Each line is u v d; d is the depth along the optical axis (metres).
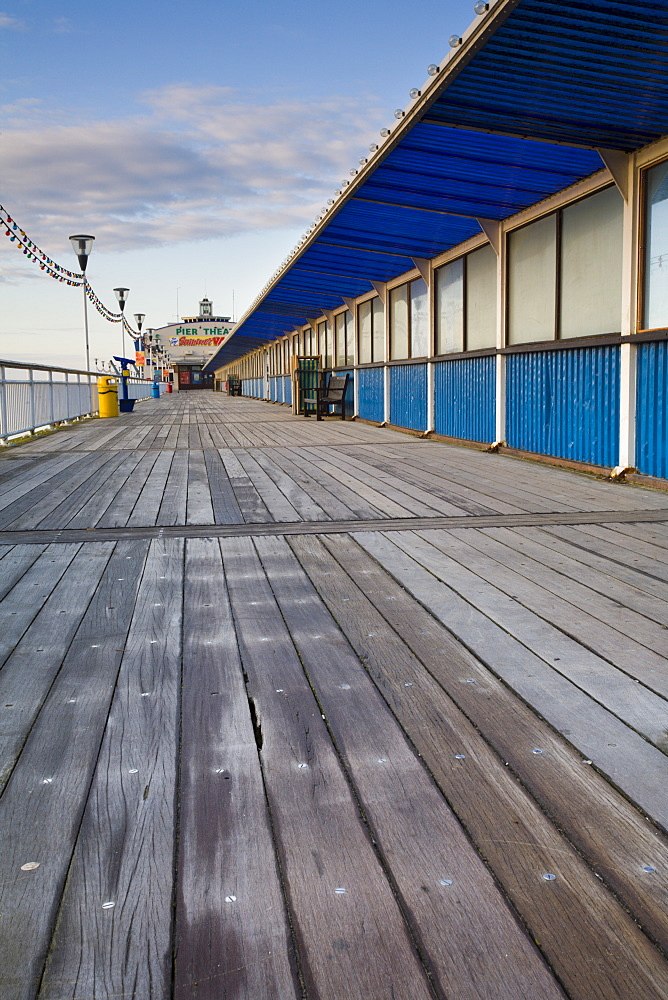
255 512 5.37
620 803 1.78
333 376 18.69
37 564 4.00
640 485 6.51
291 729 2.16
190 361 76.06
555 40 4.69
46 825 1.70
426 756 2.00
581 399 7.55
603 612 3.15
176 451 9.76
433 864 1.56
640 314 6.52
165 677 2.53
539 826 1.69
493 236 9.18
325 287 15.43
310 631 2.96
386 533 4.70
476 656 2.70
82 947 1.34
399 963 1.30
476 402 10.16
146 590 3.53
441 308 11.62
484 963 1.30
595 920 1.40
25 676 2.55
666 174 6.15
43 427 13.96
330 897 1.46
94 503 5.79
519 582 3.61
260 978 1.27
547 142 6.37
